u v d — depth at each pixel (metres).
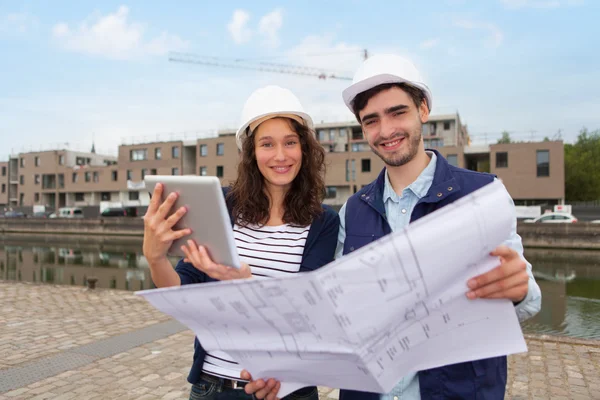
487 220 1.15
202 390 1.92
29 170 63.56
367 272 1.14
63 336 6.30
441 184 1.71
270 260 1.96
